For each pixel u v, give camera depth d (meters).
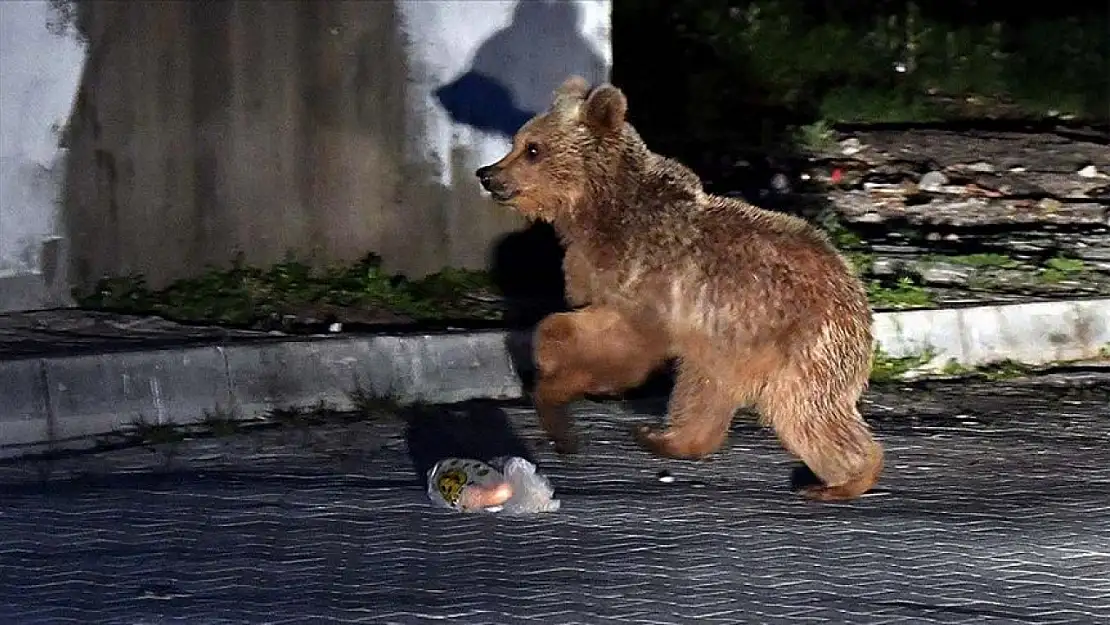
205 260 15.16
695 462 11.91
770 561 9.91
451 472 10.80
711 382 11.19
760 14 28.67
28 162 14.51
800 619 9.01
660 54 26.23
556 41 15.27
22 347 13.19
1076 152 21.58
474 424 12.84
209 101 14.91
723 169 20.30
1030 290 15.75
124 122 14.73
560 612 9.03
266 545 10.10
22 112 14.43
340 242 15.41
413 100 15.27
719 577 9.62
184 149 14.93
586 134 10.84
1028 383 14.39
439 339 13.66
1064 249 17.34
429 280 15.46
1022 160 21.14
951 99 24.94
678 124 22.80
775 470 11.76
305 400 13.21
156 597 9.21
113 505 10.87
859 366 10.73
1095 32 28.14
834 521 10.66
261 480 11.46
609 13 15.31
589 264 10.94
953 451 12.35
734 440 12.46
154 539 10.21
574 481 11.45
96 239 14.84
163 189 14.93
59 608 9.05
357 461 11.92
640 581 9.55
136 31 14.62
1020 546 10.26
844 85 25.06
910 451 12.33
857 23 28.61
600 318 10.98
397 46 15.16
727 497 11.14
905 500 11.16
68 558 9.87
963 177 20.25
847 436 10.73
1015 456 12.27
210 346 13.09
